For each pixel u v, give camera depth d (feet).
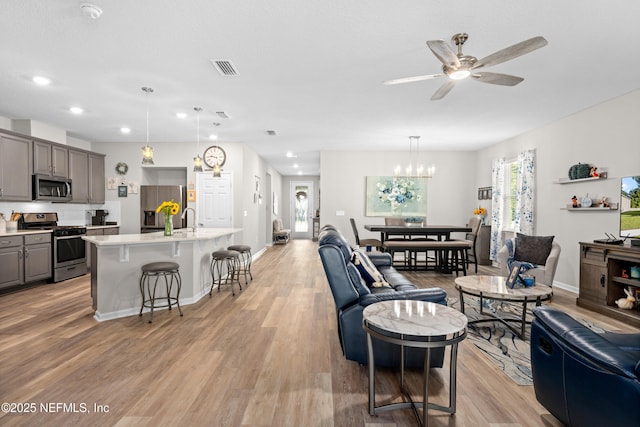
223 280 17.34
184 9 7.35
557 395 5.56
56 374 7.60
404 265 21.25
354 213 25.30
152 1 7.04
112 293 11.62
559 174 16.37
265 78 11.23
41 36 8.49
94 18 7.61
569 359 5.26
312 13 7.52
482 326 11.00
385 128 18.22
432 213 25.18
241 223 22.06
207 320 11.34
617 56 9.64
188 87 12.07
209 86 11.96
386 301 6.91
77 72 10.73
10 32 8.29
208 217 22.06
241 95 12.90
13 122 16.51
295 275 18.99
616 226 13.17
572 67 10.38
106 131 19.06
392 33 8.37
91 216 21.39
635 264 12.01
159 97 13.12
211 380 7.37
